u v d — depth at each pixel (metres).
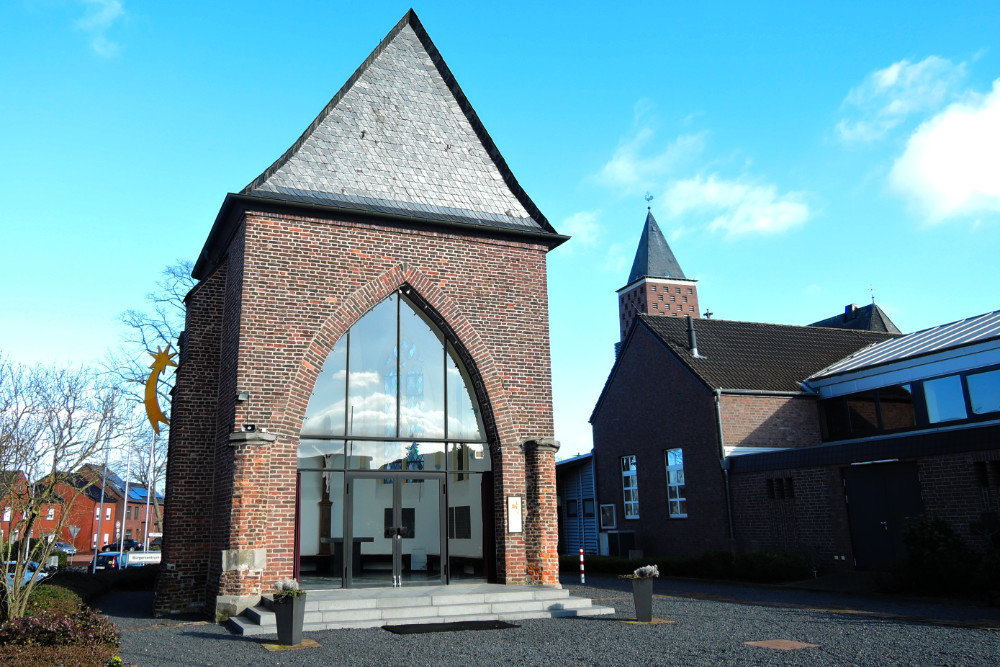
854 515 19.92
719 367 26.41
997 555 14.89
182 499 16.38
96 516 64.69
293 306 15.86
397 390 16.91
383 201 17.30
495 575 16.84
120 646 11.34
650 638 11.41
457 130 19.33
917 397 22.48
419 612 13.80
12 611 10.95
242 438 14.69
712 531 24.31
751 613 14.15
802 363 28.17
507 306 17.89
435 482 16.84
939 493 17.75
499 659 9.91
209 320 17.48
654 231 52.75
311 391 15.73
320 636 12.24
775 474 22.31
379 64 19.17
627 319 52.62
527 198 19.03
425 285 17.12
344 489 16.02
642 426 28.28
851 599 16.20
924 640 10.57
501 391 17.34
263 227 15.94
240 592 14.17
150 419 18.39
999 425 16.61
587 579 23.94
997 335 20.25
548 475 17.16
